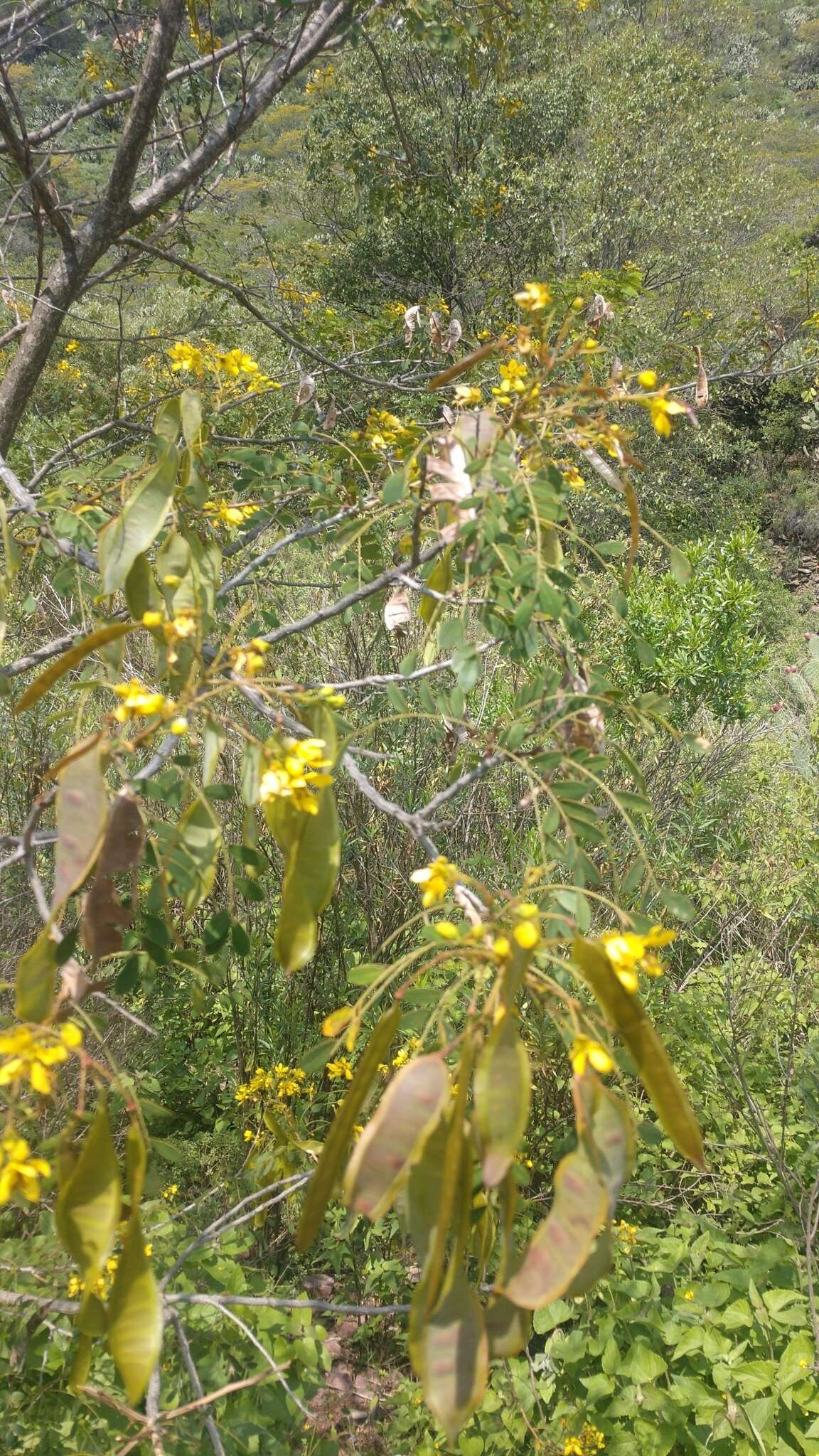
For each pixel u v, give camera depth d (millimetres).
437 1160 860
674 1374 2555
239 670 1192
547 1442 2291
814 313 5578
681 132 13398
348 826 3352
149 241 3699
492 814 3580
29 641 3164
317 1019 3393
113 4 3363
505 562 1361
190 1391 1921
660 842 4035
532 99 12117
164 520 1372
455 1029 1580
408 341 2629
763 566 11406
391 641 3320
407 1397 2537
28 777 2896
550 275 12461
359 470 2457
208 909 3164
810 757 6531
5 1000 2588
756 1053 3562
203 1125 3393
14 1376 1817
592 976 896
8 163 3232
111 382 6879
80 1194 971
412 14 3387
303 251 8141
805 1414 2395
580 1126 877
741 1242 2900
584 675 1565
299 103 12906
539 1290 819
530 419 1454
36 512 1727
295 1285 2877
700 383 1928
